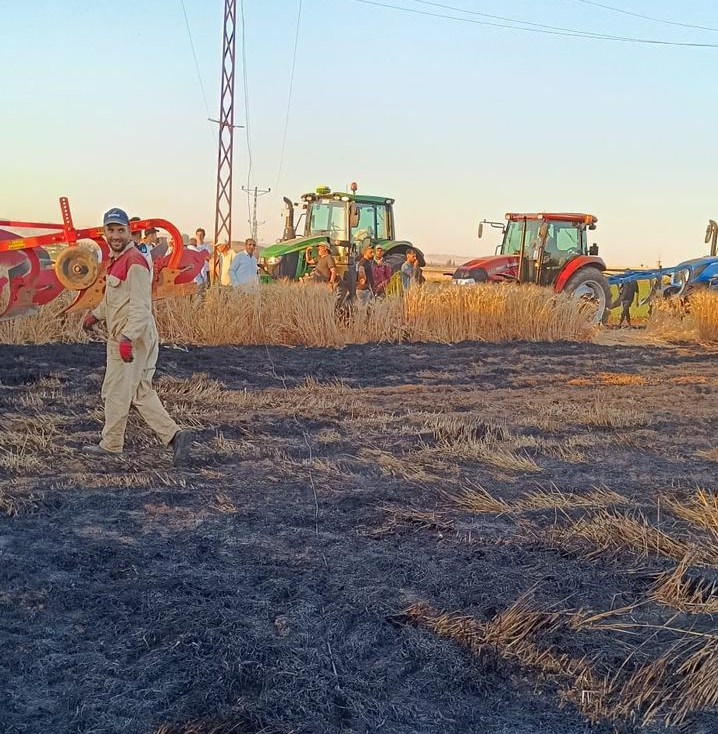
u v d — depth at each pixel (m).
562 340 15.41
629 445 7.21
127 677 3.22
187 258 11.17
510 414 8.52
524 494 5.66
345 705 3.12
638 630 3.72
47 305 11.14
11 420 7.08
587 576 4.28
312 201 20.33
